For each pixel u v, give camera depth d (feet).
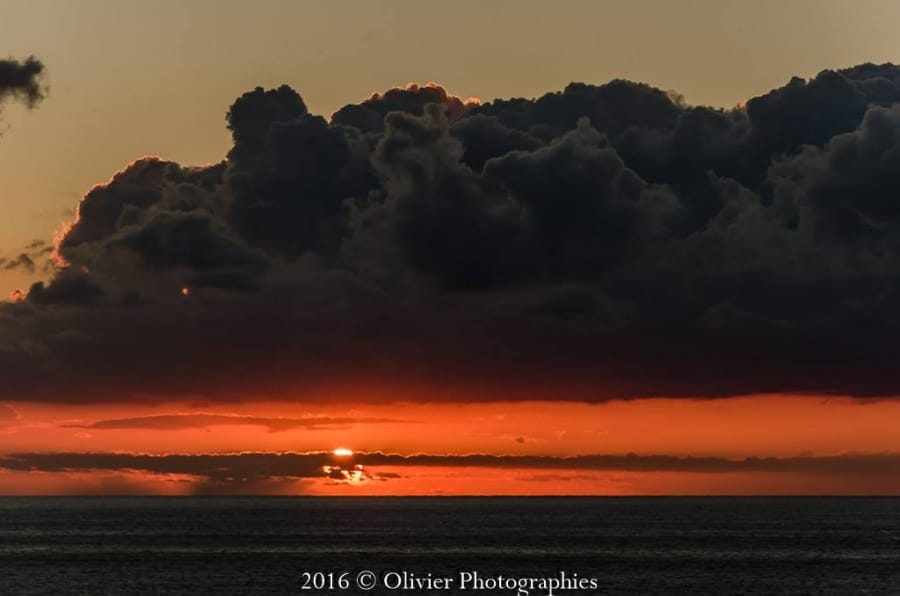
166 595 520.83
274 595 523.29
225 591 536.83
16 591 538.47
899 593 535.19
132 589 542.98
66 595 522.88
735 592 538.88
